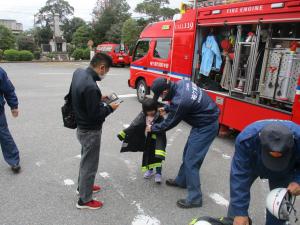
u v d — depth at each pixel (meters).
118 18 43.28
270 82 5.75
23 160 5.20
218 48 6.91
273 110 5.49
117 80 16.34
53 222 3.49
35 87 13.12
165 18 35.69
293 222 3.61
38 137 6.42
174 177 4.77
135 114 8.74
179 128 7.61
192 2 7.77
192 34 7.28
